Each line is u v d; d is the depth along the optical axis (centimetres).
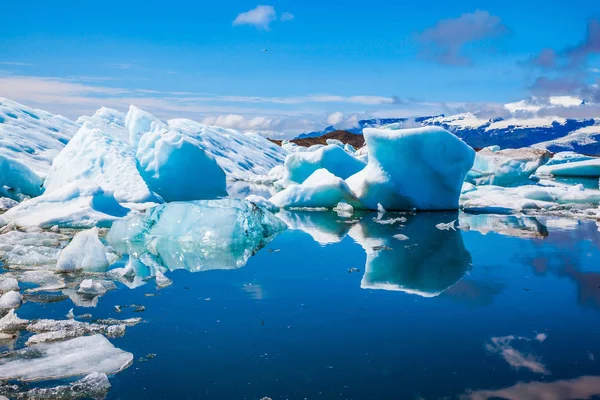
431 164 1105
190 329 361
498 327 368
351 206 1123
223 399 260
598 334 353
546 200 1339
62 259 541
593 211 1075
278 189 1738
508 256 627
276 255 637
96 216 859
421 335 351
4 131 1630
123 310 405
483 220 984
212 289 471
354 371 293
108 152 1159
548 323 376
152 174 1200
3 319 372
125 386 274
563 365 302
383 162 1138
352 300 434
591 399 261
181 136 1220
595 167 2498
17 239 694
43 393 265
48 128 1880
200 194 1223
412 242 731
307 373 290
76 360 304
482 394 266
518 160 1747
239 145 2642
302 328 363
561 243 719
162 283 491
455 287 477
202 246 697
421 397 262
